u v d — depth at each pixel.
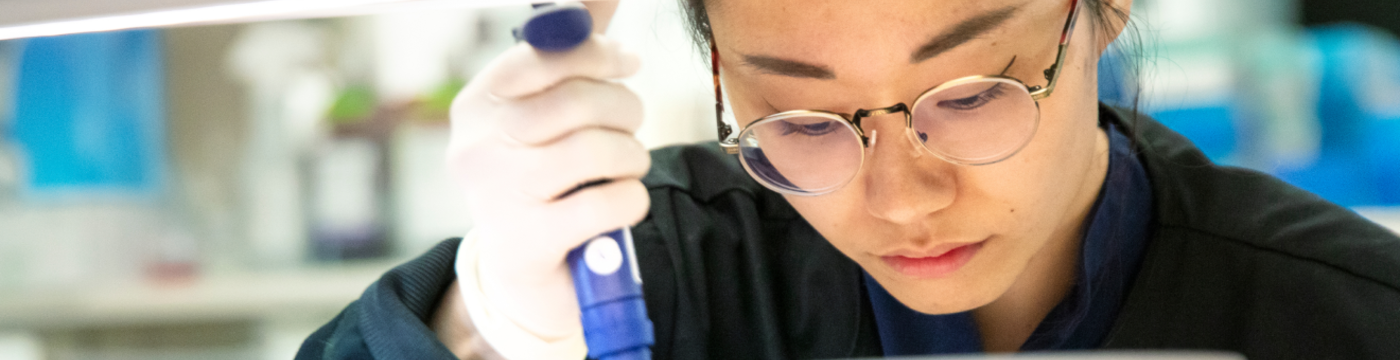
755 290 0.90
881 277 0.77
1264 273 0.79
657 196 0.91
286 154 1.57
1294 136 1.43
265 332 1.65
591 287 0.66
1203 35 1.42
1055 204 0.74
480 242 0.73
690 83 1.48
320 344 0.78
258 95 1.56
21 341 1.65
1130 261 0.82
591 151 0.65
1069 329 0.82
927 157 0.70
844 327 0.88
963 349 0.84
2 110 1.52
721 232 0.91
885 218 0.72
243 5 0.58
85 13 0.58
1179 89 1.43
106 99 1.54
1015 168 0.71
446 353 0.72
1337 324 0.76
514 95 0.66
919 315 0.84
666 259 0.88
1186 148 0.84
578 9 0.64
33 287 1.61
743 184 0.93
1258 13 1.42
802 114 0.70
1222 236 0.80
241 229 1.59
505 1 0.62
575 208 0.65
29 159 1.55
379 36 1.54
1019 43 0.68
